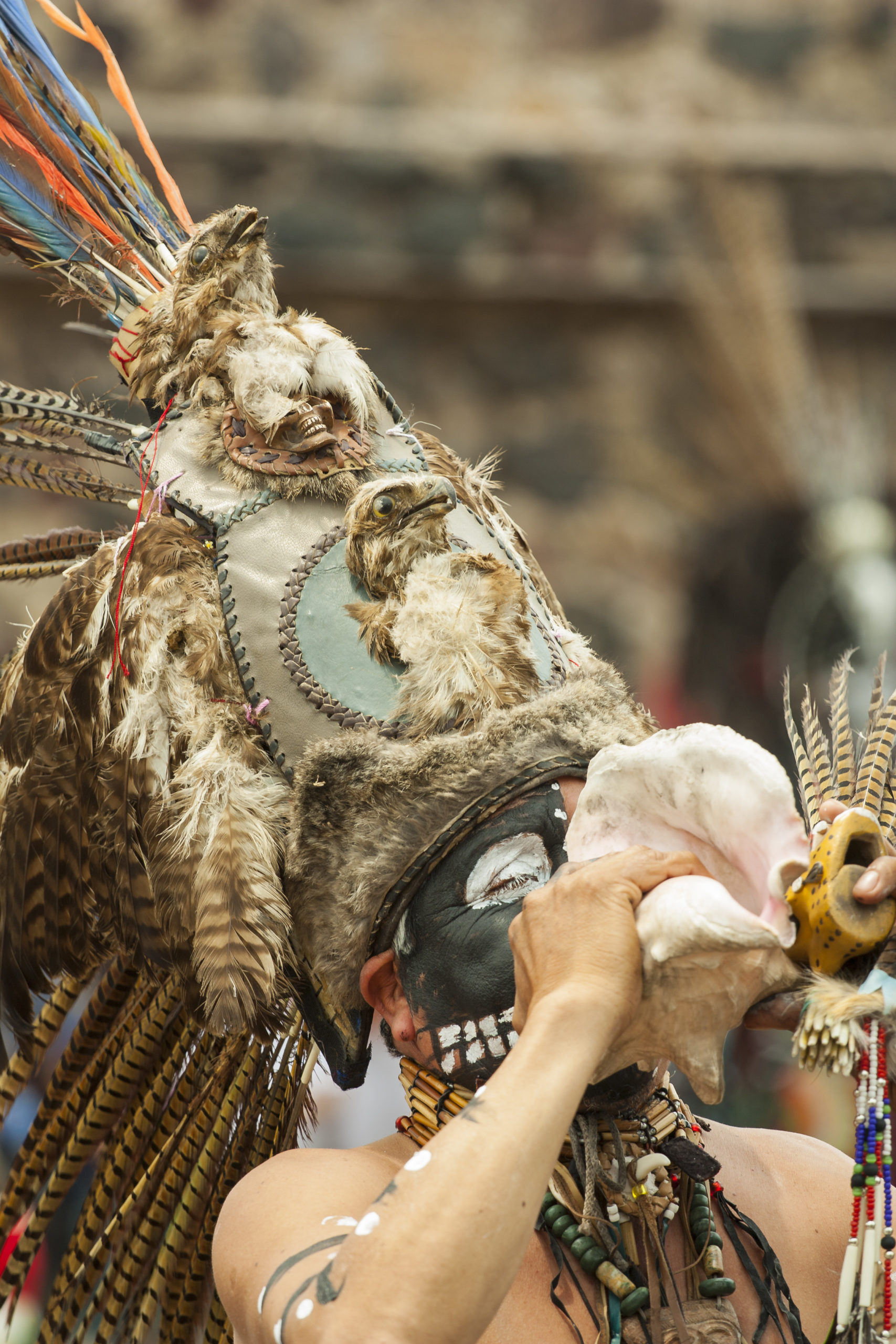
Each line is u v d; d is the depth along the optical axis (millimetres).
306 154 18906
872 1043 4027
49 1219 5473
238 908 4609
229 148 18781
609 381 19406
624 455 19219
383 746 4617
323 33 19109
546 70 19453
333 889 4656
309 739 4746
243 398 5125
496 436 19375
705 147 19094
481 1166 3650
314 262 18891
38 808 5023
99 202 5836
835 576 16547
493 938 4473
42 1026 5578
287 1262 3938
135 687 4840
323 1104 11578
